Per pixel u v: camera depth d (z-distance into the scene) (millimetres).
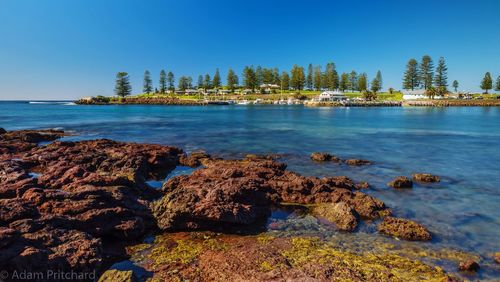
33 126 54969
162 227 12211
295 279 8211
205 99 178875
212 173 18062
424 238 11633
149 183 19328
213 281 8703
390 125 59812
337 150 32094
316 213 14141
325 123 64312
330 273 8844
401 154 29953
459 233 12344
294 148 33219
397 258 10156
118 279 8508
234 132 47906
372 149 32781
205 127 55438
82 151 23438
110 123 62469
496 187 18812
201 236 11805
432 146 34781
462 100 151625
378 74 181875
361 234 12039
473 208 15273
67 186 13555
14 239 8523
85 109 124938
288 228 12578
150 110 118438
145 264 9820
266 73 193375
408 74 166500
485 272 9539
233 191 13680
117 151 23453
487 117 81188
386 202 16047
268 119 75250
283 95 192375
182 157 24859
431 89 158125
